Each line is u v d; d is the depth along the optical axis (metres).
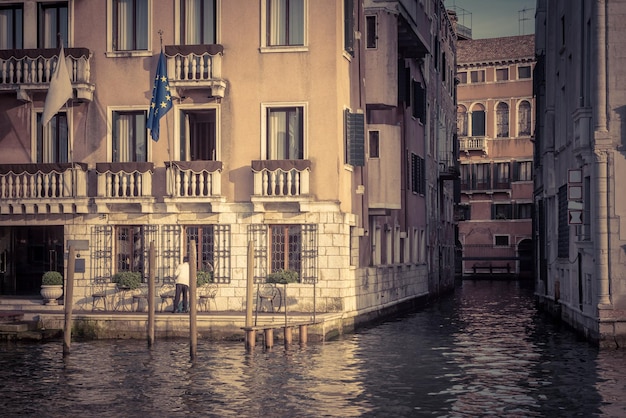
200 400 17.22
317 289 27.08
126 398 17.42
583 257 26.73
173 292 27.34
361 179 30.73
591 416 15.98
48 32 28.33
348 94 28.73
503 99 74.31
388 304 34.50
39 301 27.81
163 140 27.67
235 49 27.53
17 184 27.66
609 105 23.38
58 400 17.27
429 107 45.41
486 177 74.62
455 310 39.22
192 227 27.61
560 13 31.73
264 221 27.20
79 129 28.00
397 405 16.86
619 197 23.34
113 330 25.48
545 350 24.33
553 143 34.38
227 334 25.16
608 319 23.52
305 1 27.30
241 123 27.44
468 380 19.52
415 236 41.12
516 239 73.62
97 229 27.72
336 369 20.72
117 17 28.08
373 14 31.34
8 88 27.62
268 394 17.77
